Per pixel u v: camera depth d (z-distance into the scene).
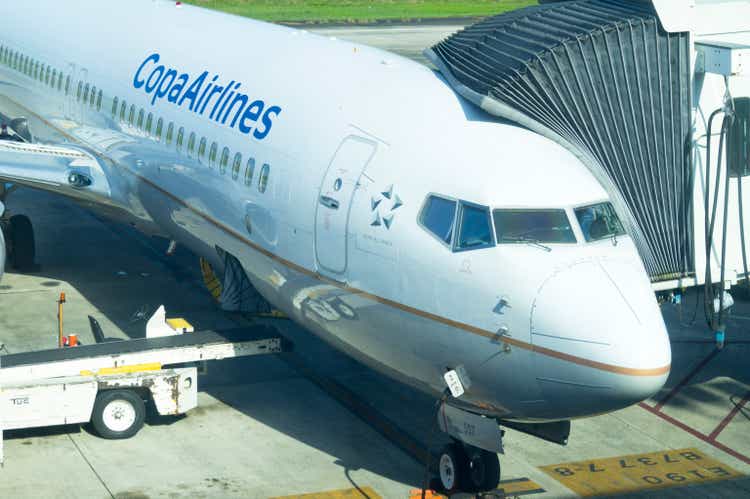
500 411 14.58
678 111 17.23
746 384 21.31
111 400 18.03
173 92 22.36
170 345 19.05
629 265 14.38
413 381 15.89
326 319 17.03
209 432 18.44
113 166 24.94
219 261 20.95
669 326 24.34
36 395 17.58
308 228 16.88
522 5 102.69
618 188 16.72
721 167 18.23
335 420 19.06
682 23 17.16
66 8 30.92
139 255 29.50
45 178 24.55
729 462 17.88
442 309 14.51
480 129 15.77
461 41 19.17
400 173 15.59
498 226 14.32
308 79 18.97
